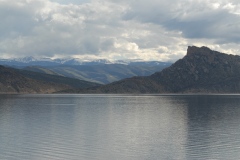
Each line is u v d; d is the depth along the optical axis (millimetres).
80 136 55031
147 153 43219
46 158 40531
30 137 53688
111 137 54344
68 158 40625
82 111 107375
